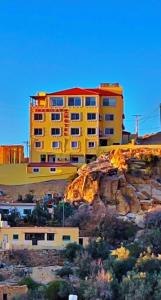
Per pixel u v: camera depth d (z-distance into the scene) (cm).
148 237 10875
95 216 11756
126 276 9131
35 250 10744
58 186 13675
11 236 10981
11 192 13825
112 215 11781
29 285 9131
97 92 15025
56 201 12950
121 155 13325
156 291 8794
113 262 9556
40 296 8825
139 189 12838
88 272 9619
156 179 13112
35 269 9844
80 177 12938
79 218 11769
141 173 13075
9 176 14025
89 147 14712
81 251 10319
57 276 9700
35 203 12675
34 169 13950
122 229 11475
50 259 10500
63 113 14825
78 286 9112
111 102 15088
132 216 12188
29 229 10988
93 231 11394
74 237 10975
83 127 14762
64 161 14638
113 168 13075
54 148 14738
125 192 12612
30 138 14788
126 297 8712
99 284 8869
